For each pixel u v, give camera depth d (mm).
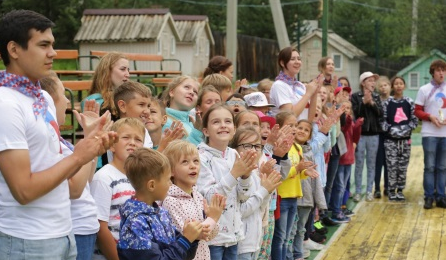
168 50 25062
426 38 33156
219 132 4867
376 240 7977
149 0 34781
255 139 5293
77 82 7492
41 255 3219
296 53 7336
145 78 11867
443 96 9898
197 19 28297
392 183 10367
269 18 35156
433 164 9867
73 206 3939
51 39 3293
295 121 6457
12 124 3107
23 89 3227
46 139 3266
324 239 7891
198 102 5742
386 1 44531
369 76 10000
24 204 3137
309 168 6273
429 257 7238
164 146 4547
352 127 9234
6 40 3230
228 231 4738
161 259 3484
